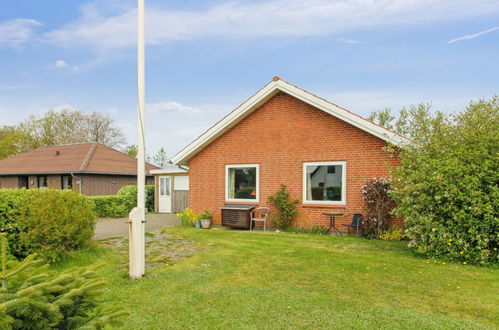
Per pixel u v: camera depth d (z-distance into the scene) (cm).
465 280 591
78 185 2373
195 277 618
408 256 780
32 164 2719
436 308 466
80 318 258
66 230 726
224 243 969
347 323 415
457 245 723
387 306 471
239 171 1396
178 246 943
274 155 1311
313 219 1230
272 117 1317
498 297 507
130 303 489
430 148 854
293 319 429
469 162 741
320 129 1226
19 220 682
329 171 1213
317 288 551
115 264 732
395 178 926
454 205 729
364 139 1148
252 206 1338
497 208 682
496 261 694
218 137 1433
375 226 1069
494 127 782
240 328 405
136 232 627
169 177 2106
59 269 694
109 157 2709
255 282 589
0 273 237
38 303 223
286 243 961
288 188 1280
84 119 4378
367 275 621
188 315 443
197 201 1477
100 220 1662
